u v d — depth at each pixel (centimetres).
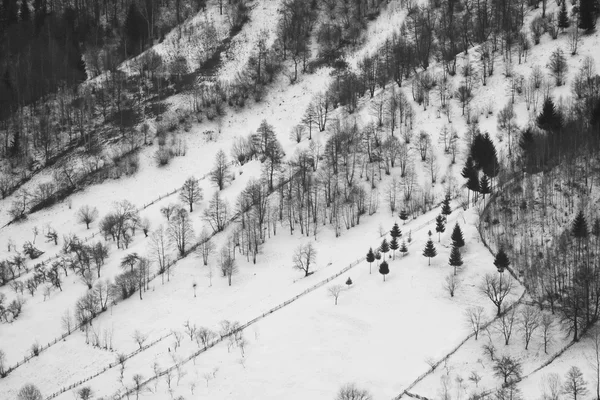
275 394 9606
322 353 10362
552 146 14338
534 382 8950
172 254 14825
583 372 8888
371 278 12238
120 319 12825
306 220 15550
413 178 15900
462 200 14475
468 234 12769
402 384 9469
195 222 15875
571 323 9900
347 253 13888
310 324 11144
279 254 14500
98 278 14275
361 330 10800
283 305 12100
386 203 15600
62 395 10738
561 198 12962
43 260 15612
